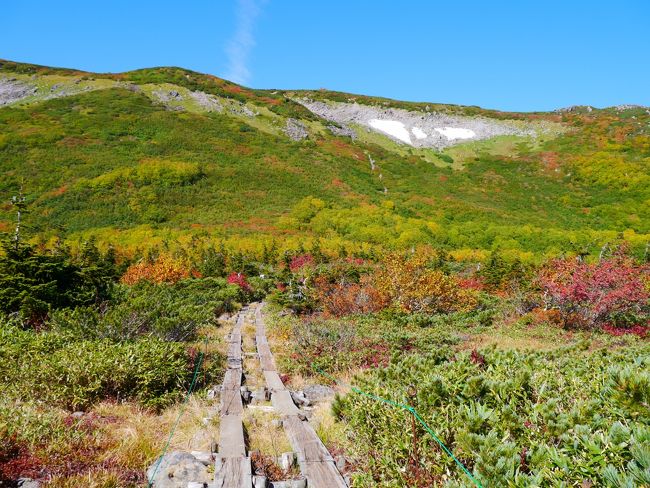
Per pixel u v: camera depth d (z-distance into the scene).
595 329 15.06
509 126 132.62
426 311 17.66
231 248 49.19
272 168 85.50
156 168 73.12
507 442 2.78
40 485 3.28
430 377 4.22
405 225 62.62
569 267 17.44
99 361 5.77
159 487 3.48
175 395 6.07
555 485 2.24
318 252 44.78
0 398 5.02
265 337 12.95
